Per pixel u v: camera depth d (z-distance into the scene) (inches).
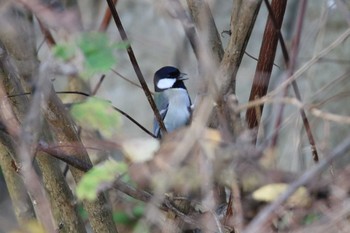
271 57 271.0
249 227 189.8
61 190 287.6
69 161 251.6
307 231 206.8
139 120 574.6
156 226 281.4
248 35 246.4
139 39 344.2
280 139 341.1
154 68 543.5
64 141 260.7
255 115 268.8
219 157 213.6
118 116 195.8
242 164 214.5
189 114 430.3
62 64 193.6
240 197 225.9
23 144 208.2
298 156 273.6
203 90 227.5
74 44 188.9
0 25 239.5
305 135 329.4
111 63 187.0
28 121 203.2
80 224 293.1
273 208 180.5
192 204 265.6
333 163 223.3
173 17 251.9
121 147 215.8
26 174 227.8
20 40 255.6
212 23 266.4
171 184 217.3
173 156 209.3
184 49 320.2
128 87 585.0
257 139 268.5
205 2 264.4
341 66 452.1
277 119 260.5
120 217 334.6
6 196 437.1
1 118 245.0
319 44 328.2
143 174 222.1
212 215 250.4
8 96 254.7
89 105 194.7
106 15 359.3
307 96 374.6
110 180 200.1
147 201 246.7
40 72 198.1
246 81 508.1
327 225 203.8
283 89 239.8
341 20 471.2
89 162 263.0
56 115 256.2
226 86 243.0
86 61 187.3
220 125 224.4
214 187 245.8
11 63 262.8
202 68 222.5
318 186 207.6
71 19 195.6
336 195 204.8
